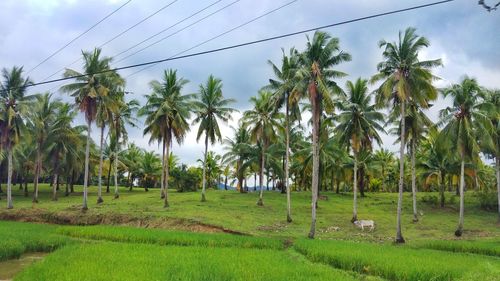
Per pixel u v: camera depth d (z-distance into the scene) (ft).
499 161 172.76
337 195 240.73
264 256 81.46
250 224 143.95
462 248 108.78
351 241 122.01
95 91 162.61
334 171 245.24
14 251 87.76
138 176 316.19
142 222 147.43
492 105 138.41
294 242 111.96
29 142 188.55
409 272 68.80
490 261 83.41
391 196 241.55
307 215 172.55
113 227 128.36
